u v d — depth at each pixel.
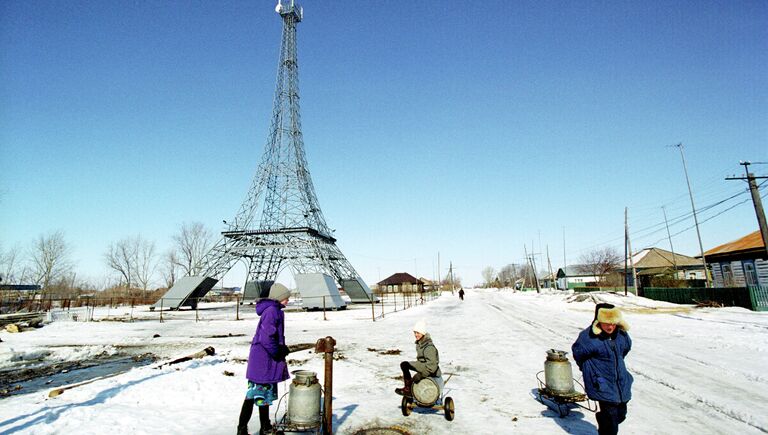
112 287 73.38
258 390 5.32
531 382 8.86
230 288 107.50
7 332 23.08
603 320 4.46
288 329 22.41
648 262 64.38
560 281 109.06
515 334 17.41
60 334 21.80
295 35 56.00
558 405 6.55
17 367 12.73
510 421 6.29
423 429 5.97
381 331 20.22
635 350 12.37
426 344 6.61
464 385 8.69
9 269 63.41
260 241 46.09
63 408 6.98
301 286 38.12
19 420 6.34
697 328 17.89
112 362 13.37
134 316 34.34
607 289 62.72
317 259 43.81
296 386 5.39
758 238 37.62
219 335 20.14
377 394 8.08
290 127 51.69
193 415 6.65
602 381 4.44
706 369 9.72
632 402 7.14
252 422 6.33
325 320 27.55
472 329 20.02
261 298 5.68
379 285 111.50
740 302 28.64
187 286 42.88
